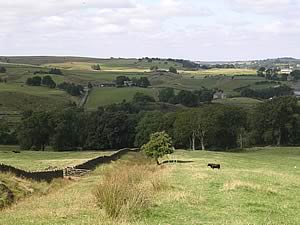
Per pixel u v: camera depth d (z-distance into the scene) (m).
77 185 36.59
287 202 25.30
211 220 19.75
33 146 127.56
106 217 19.59
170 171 46.31
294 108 128.38
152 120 128.62
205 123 121.88
